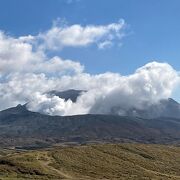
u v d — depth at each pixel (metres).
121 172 147.12
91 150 173.38
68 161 151.75
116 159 164.38
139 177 138.38
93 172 142.75
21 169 135.75
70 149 171.50
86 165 150.50
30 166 138.25
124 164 158.75
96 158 161.38
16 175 129.88
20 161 144.25
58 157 154.88
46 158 153.12
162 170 158.38
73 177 133.38
